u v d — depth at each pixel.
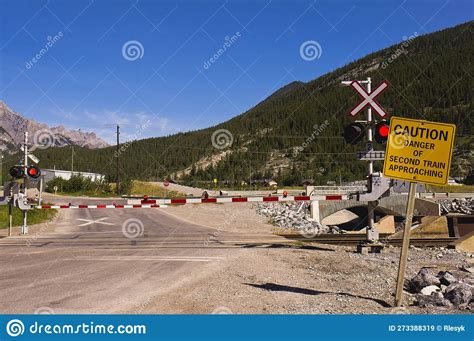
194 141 175.75
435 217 17.78
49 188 72.00
